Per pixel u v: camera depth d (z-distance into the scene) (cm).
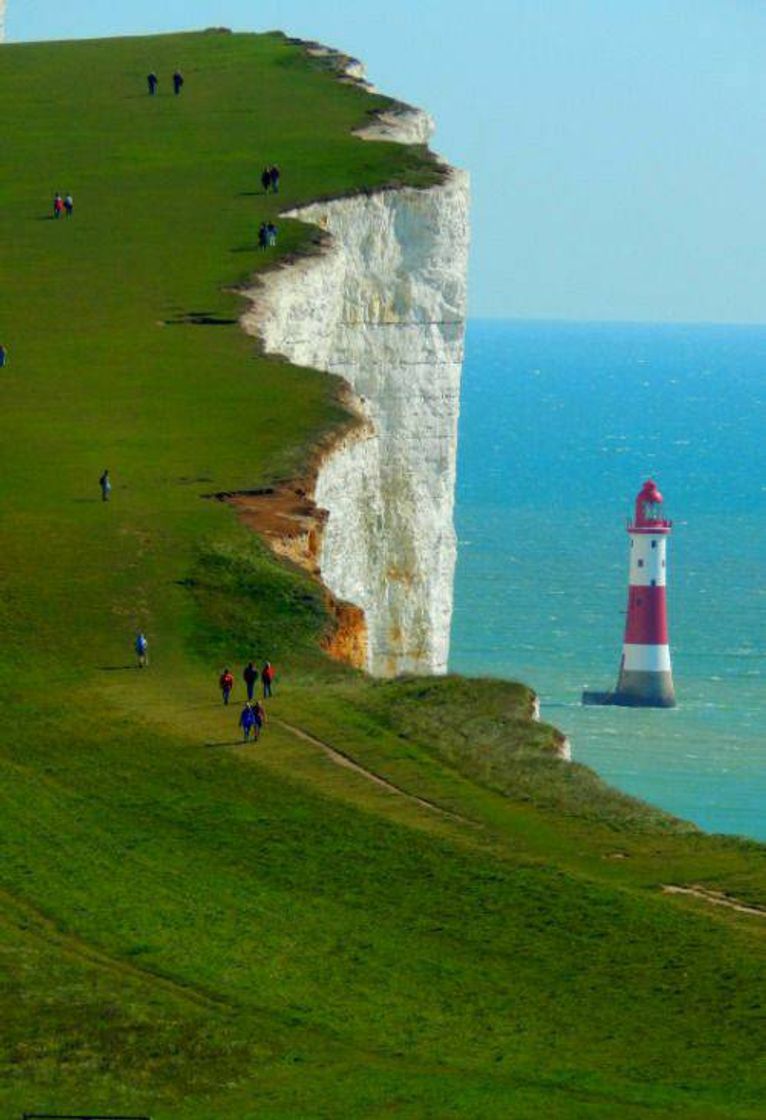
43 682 9444
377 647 15512
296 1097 6147
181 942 7106
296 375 13650
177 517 11125
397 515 15812
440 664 15938
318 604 10381
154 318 14475
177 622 10088
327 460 12212
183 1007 6675
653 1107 6094
